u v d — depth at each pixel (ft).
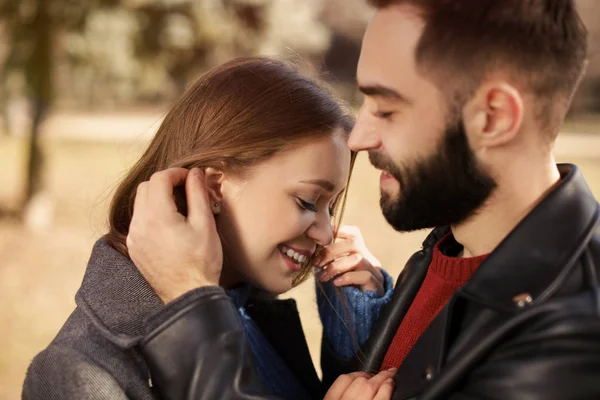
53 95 33.35
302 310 17.79
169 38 39.60
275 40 62.90
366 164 55.36
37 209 33.09
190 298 4.37
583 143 70.54
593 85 103.04
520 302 3.98
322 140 5.01
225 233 5.03
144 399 4.46
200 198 4.67
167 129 5.34
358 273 5.79
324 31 76.84
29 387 4.47
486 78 4.06
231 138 4.96
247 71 5.22
